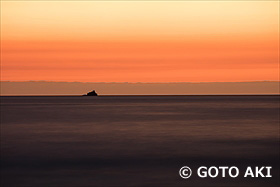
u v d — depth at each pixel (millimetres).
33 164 52250
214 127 103625
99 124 113250
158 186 41281
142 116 149750
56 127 104125
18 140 76688
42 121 124812
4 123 117062
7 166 50906
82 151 62906
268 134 86938
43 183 42188
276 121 123125
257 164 52719
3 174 46219
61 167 50188
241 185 42062
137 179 43844
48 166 50875
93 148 66062
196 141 75062
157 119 132750
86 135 85062
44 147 67188
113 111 190500
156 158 56844
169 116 149500
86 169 49062
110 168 49688
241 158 56844
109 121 124500
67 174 46219
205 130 95812
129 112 180375
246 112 177375
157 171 48000
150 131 93438
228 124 112750
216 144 70938
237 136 83062
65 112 181250
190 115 155625
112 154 60062
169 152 62062
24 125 110188
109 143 72188
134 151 62906
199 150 64000
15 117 144375
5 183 42219
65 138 79688
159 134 86938
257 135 85000
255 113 168750
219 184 42344
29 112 181750
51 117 144375
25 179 43906
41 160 55031
